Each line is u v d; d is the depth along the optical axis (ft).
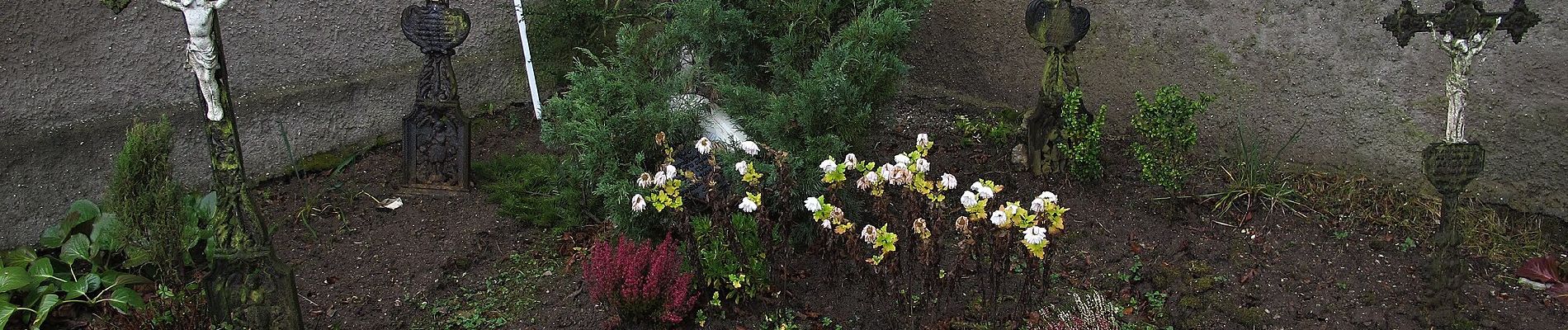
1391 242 13.60
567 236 14.28
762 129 13.06
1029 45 17.35
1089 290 12.69
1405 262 13.12
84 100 14.17
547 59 18.33
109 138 14.52
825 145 12.92
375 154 17.24
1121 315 12.23
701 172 13.61
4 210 13.65
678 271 12.49
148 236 10.71
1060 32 14.29
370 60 17.17
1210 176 15.30
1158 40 16.12
